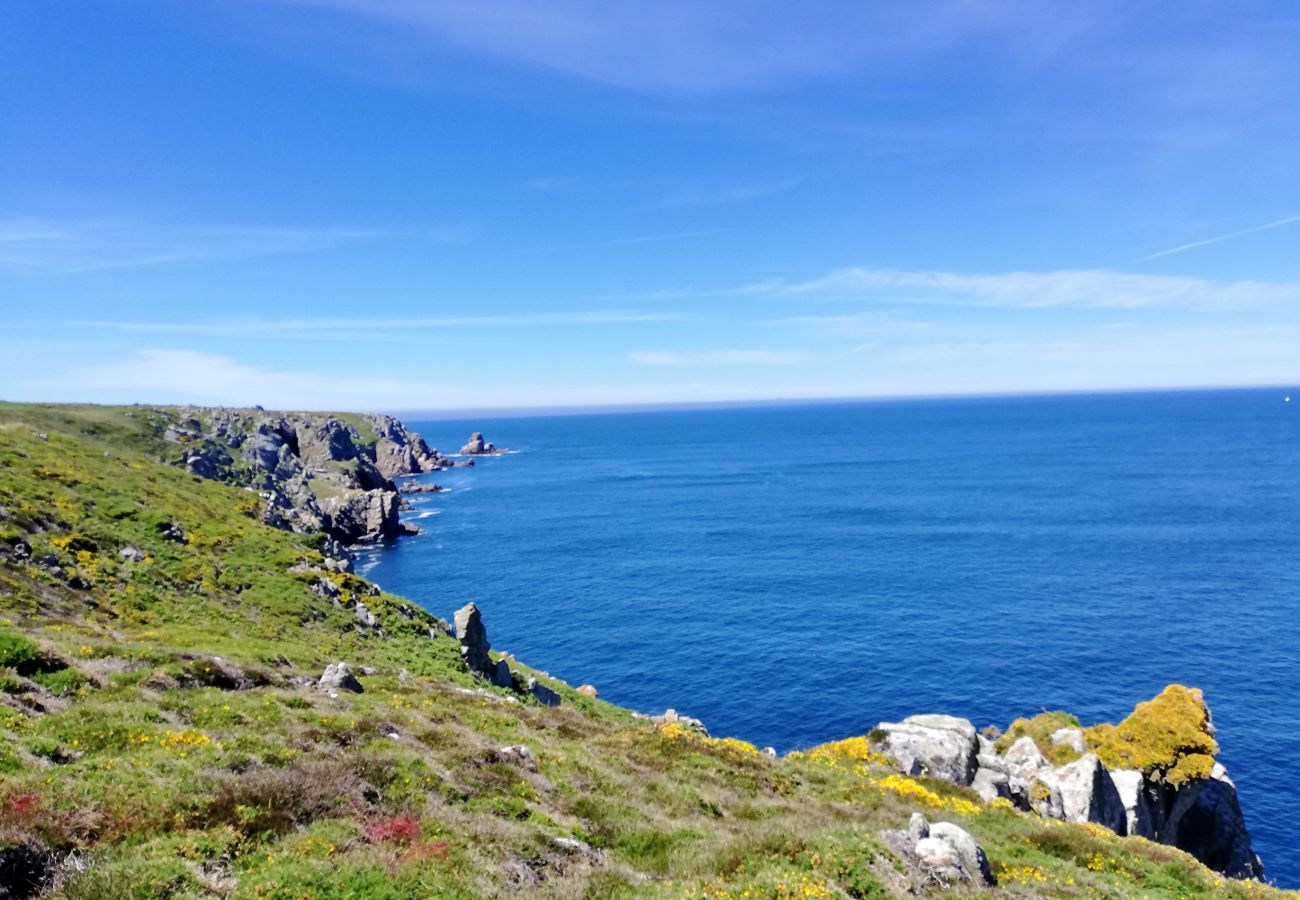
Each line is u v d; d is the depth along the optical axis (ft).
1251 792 178.19
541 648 283.59
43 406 447.42
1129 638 269.23
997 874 65.16
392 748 68.39
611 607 334.44
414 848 47.16
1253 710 213.87
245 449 535.60
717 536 490.08
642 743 95.76
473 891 43.45
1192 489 596.70
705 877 52.80
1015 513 521.24
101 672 72.59
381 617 176.45
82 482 189.47
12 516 145.07
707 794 77.92
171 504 207.41
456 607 339.57
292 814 48.85
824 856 56.34
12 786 42.98
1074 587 333.62
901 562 394.11
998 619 294.66
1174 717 150.82
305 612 157.89
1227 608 297.33
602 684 247.50
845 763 116.47
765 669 254.68
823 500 631.15
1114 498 567.59
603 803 67.72
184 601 143.43
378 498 508.94
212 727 64.64
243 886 38.91
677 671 256.11
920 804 91.97
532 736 90.27
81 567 138.82
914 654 261.85
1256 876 150.41
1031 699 224.12
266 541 199.21
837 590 345.92
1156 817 147.64
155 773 49.90
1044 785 126.41
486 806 59.88
